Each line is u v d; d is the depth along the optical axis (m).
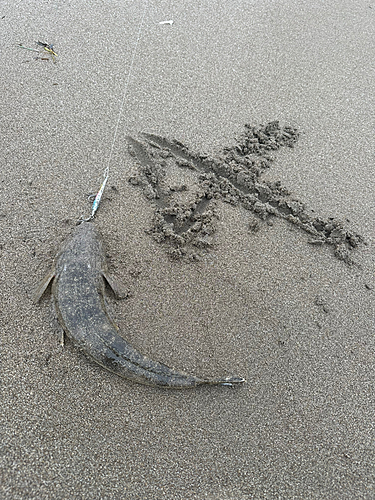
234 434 0.60
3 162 0.86
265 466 0.58
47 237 0.77
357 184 0.88
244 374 0.65
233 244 0.78
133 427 0.60
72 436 0.58
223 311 0.70
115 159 0.89
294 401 0.63
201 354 0.66
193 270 0.75
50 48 1.09
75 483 0.55
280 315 0.70
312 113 1.00
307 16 1.26
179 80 1.05
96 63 1.07
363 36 1.21
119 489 0.55
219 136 0.94
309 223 0.81
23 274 0.72
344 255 0.77
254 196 0.84
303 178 0.88
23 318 0.67
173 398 0.62
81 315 0.65
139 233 0.79
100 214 0.80
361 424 0.61
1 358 0.64
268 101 1.02
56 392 0.62
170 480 0.56
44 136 0.91
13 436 0.58
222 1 1.29
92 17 1.19
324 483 0.57
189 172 0.88
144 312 0.70
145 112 0.97
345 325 0.70
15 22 1.16
